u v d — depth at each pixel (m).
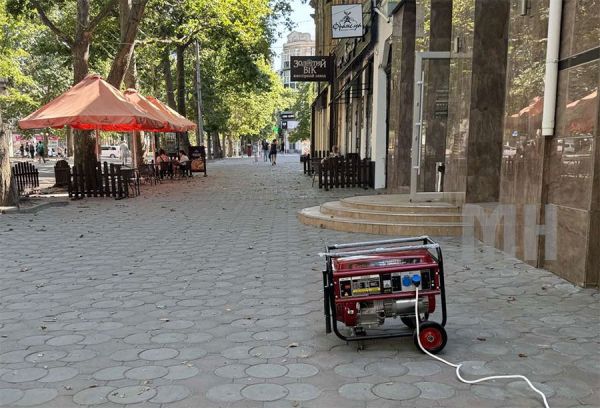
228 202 13.80
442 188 10.01
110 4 16.91
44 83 40.38
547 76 5.83
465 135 8.25
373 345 4.02
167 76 31.56
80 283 5.91
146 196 15.52
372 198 10.38
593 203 5.25
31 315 4.83
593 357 3.73
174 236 8.80
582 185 5.39
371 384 3.37
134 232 9.23
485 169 8.11
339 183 16.94
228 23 22.20
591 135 5.23
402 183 12.52
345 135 23.98
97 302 5.20
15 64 32.53
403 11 12.17
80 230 9.49
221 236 8.74
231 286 5.71
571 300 5.02
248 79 29.09
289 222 10.21
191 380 3.46
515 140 6.76
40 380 3.49
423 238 4.14
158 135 33.22
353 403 3.12
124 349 4.00
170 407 3.11
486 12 7.87
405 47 12.28
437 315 4.64
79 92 14.38
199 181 21.48
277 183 20.00
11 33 28.66
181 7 22.67
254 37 25.80
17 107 41.75
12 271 6.48
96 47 24.95
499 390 3.26
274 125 81.75
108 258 7.17
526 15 6.46
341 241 8.07
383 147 16.08
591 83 5.23
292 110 79.31
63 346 4.07
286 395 3.23
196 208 12.61
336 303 3.88
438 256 3.91
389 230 8.52
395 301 3.87
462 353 3.82
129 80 23.55
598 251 5.34
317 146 39.91
